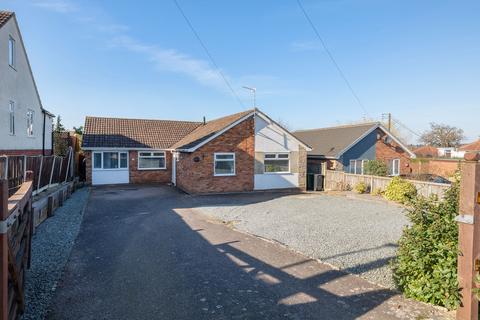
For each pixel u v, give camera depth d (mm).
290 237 9602
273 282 6129
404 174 26922
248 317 4797
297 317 4781
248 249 8328
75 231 10109
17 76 17391
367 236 9695
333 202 17031
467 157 4418
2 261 3143
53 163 16625
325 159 26422
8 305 3541
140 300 5371
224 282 6133
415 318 4676
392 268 5750
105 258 7582
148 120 29734
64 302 5281
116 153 25000
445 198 5242
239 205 15898
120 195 19312
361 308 5039
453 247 4664
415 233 5219
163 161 26328
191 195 19484
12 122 16781
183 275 6500
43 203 11445
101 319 4750
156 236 9695
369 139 26797
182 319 4750
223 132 20594
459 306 4457
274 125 21906
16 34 17172
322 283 6074
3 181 3137
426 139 63062
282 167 22219
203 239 9352
